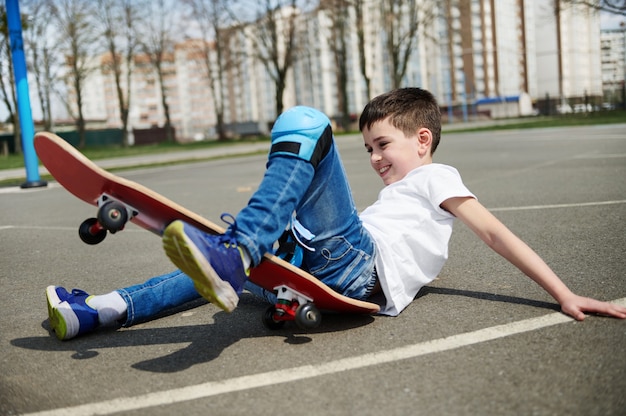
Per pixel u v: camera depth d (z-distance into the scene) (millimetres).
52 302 2211
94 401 1683
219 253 1759
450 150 13570
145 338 2232
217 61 46188
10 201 8414
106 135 50875
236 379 1780
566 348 1830
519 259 2182
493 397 1541
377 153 2436
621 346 1810
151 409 1607
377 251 2242
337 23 41062
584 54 76688
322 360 1890
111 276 3336
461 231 4133
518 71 80750
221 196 7297
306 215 2098
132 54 46625
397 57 40781
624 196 5145
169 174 12203
